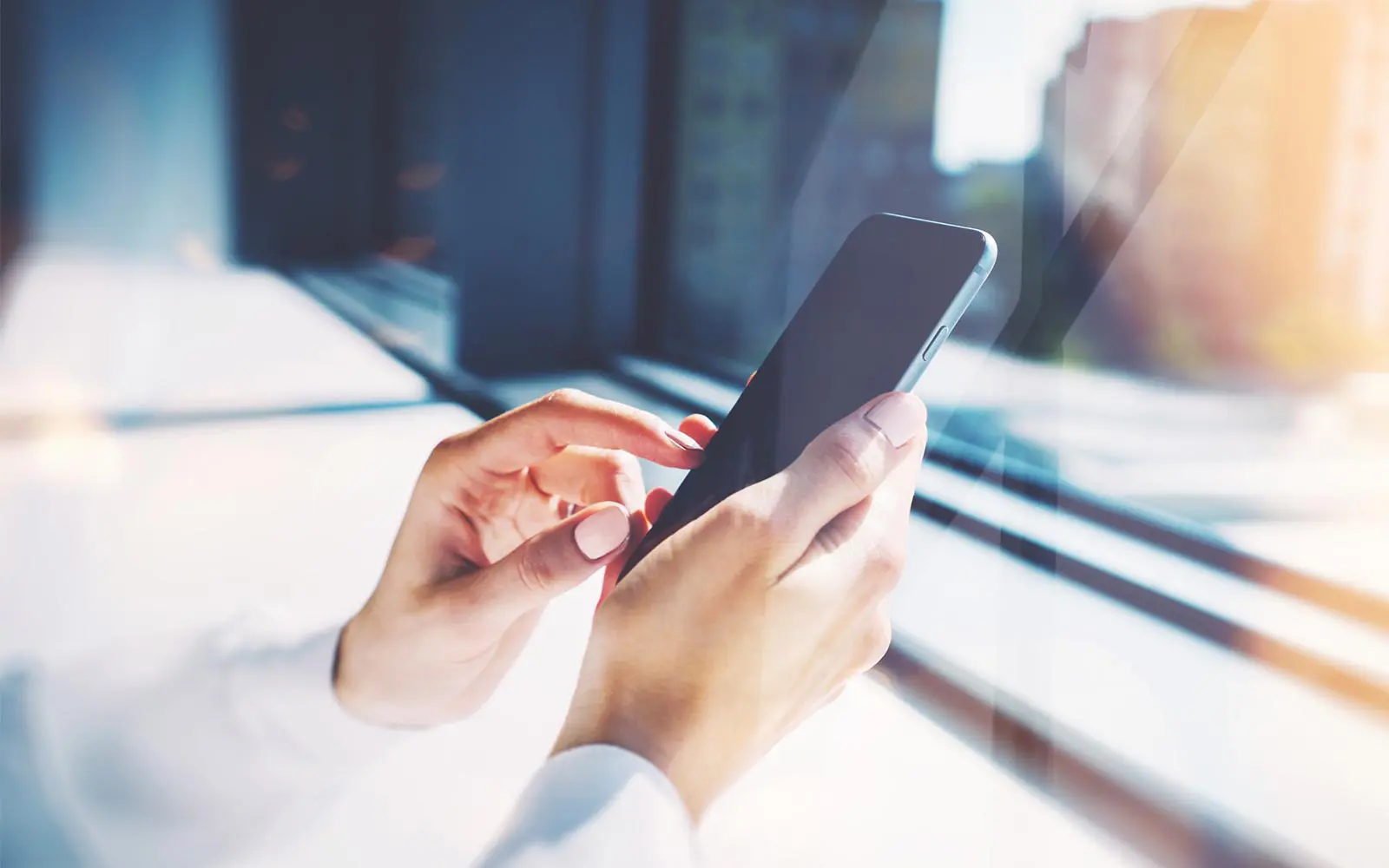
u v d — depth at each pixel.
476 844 0.50
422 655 0.45
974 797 0.57
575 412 0.44
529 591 0.42
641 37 1.69
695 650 0.33
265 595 0.87
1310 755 0.58
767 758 0.62
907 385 0.44
